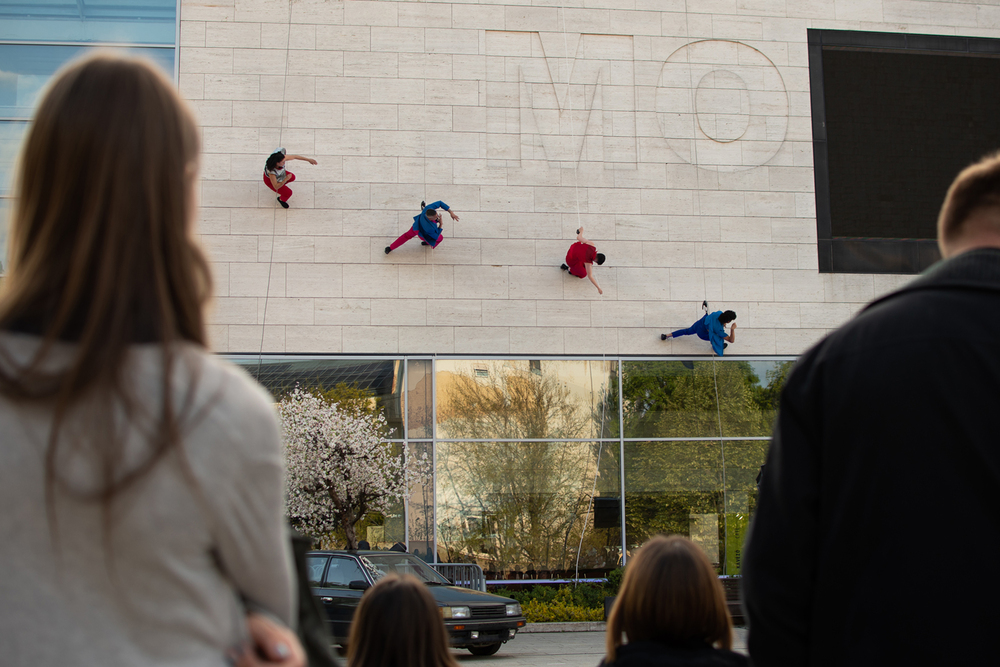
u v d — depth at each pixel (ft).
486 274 60.70
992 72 67.36
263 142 60.44
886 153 65.51
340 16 62.28
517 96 62.90
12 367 3.91
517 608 42.52
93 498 3.76
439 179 61.31
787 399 6.67
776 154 64.49
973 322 5.98
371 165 60.95
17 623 3.79
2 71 59.98
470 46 62.95
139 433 3.87
